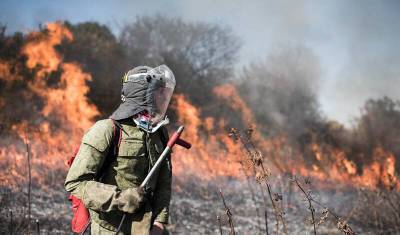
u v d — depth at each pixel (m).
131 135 3.09
